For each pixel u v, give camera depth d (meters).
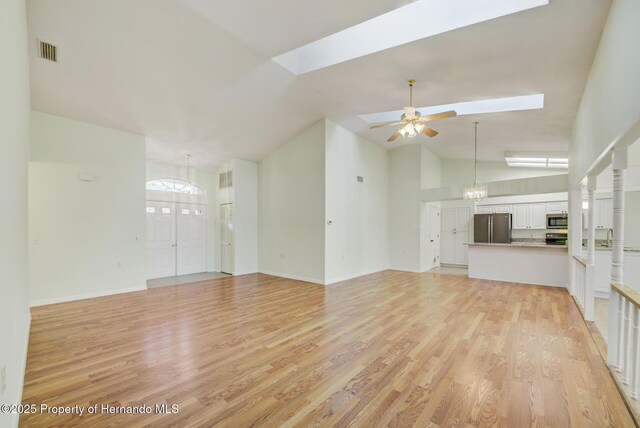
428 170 8.16
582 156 4.03
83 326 3.62
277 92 4.79
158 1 2.90
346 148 6.71
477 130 5.85
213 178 8.12
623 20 2.12
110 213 5.21
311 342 3.12
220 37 3.45
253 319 3.88
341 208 6.55
